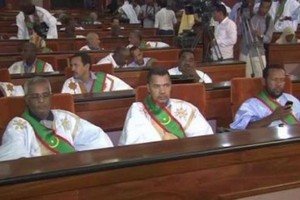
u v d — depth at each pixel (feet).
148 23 35.50
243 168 6.18
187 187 5.89
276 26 25.29
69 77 14.90
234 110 11.88
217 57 20.26
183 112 9.85
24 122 8.53
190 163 5.82
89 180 5.32
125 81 16.26
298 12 25.64
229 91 12.73
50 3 55.93
